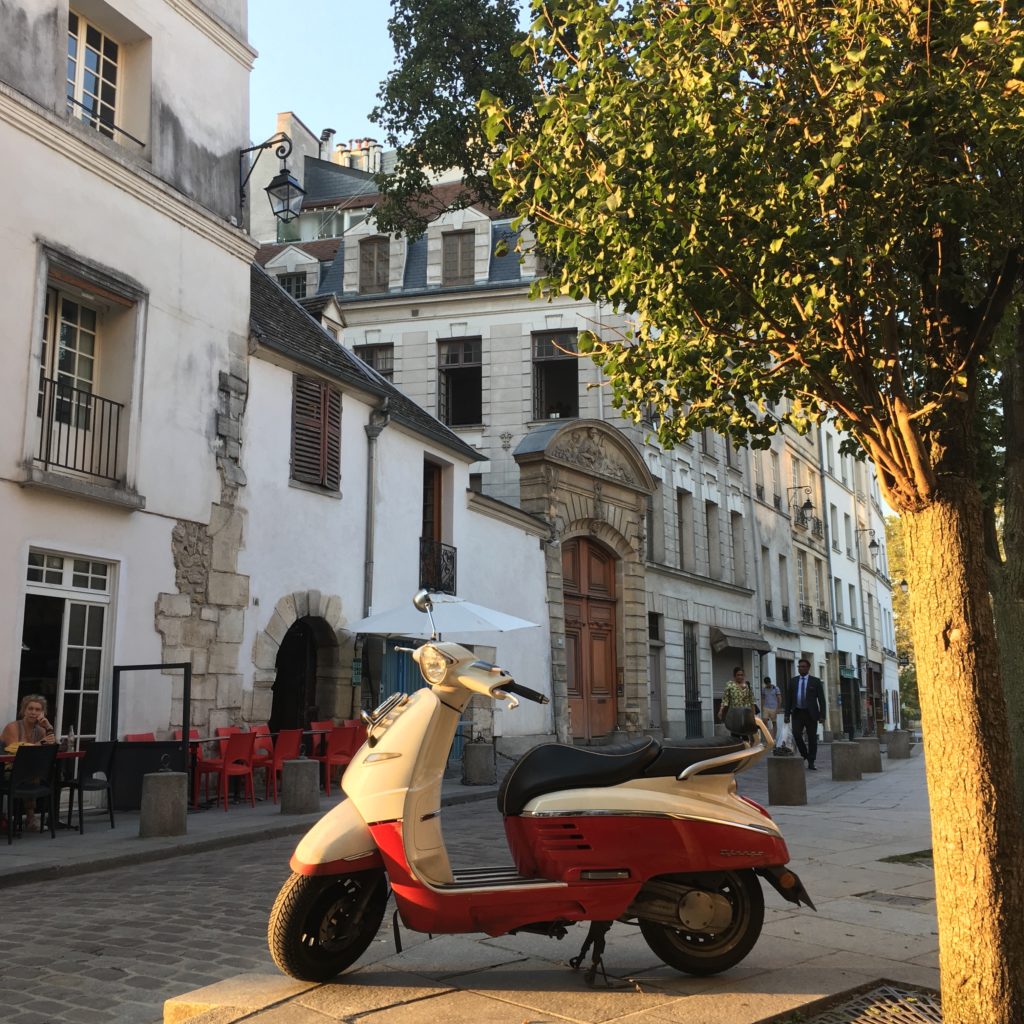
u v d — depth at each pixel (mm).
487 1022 4027
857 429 4672
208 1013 4152
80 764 10352
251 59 15602
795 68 4863
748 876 4758
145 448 12844
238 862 8703
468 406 28859
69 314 12578
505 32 16609
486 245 28703
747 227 4754
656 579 27859
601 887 4473
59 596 11641
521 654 21453
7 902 7031
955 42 4488
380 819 4473
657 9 5219
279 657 16625
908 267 4648
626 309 5645
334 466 16312
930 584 4023
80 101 13023
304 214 33344
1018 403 7832
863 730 48094
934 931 5707
